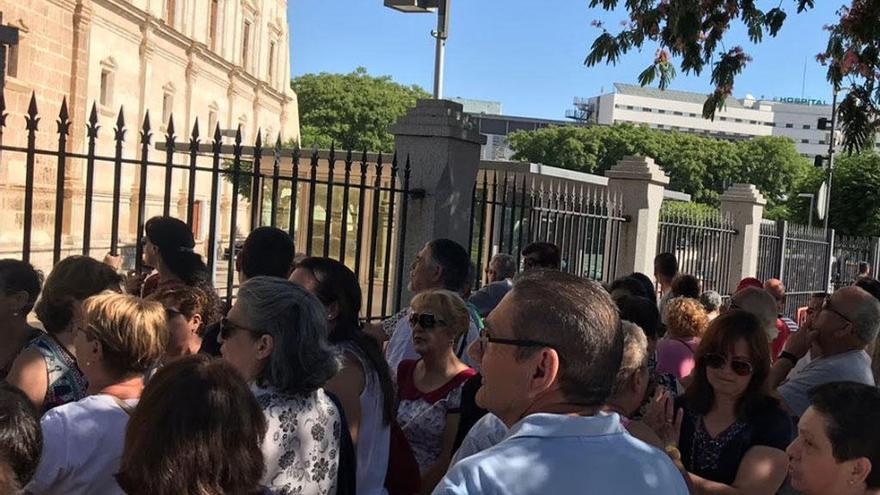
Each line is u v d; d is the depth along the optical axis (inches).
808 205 1082.1
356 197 426.0
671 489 72.2
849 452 97.0
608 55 307.7
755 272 495.2
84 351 108.0
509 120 4899.1
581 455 70.1
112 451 100.0
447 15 303.6
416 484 133.3
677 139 2696.9
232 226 209.8
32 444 78.0
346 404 123.0
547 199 331.3
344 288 130.0
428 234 265.4
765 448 127.0
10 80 794.8
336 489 111.6
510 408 75.8
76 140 925.8
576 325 73.5
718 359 130.0
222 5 1438.2
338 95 2153.1
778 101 7081.7
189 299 145.8
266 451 100.3
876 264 669.9
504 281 226.2
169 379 79.7
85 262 130.6
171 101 1266.0
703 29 302.8
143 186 193.6
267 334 103.7
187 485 75.2
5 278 137.6
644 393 125.3
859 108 301.1
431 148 265.6
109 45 1050.7
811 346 183.8
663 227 423.5
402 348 173.0
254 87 1620.3
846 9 305.7
